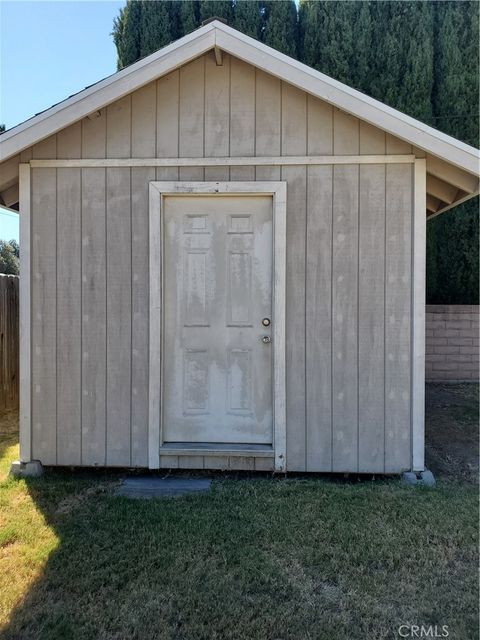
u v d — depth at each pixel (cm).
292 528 260
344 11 697
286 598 202
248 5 725
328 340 341
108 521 270
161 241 347
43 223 352
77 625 187
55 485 327
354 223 340
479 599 203
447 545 245
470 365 707
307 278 342
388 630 184
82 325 351
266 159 341
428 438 451
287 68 320
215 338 351
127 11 738
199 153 345
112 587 209
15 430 493
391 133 318
